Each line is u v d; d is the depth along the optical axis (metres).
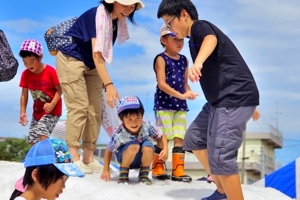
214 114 4.11
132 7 5.31
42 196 3.17
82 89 5.45
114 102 5.04
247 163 30.92
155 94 5.62
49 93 5.93
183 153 5.54
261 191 5.18
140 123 5.06
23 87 6.09
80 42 5.46
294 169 8.12
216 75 4.10
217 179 4.43
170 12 4.26
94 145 5.77
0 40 5.21
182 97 5.11
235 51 4.12
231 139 4.02
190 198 4.59
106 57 5.20
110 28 5.27
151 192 4.75
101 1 5.36
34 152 3.17
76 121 5.41
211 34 4.00
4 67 5.14
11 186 4.89
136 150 5.05
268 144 33.16
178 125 5.54
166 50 5.62
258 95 4.12
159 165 5.52
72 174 3.14
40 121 5.93
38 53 5.81
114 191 4.63
